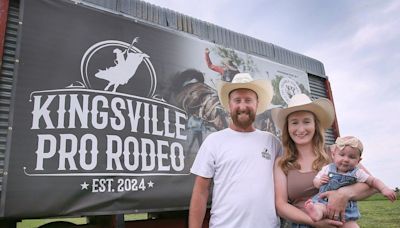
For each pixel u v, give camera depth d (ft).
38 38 8.50
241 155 6.53
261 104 8.44
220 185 6.51
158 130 10.14
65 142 8.27
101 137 8.87
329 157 6.71
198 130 11.25
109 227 9.46
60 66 8.68
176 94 10.98
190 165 10.63
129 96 9.76
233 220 6.15
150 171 9.59
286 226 8.73
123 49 10.05
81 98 8.82
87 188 8.30
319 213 5.53
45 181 7.75
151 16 11.43
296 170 6.48
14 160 7.46
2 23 8.20
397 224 22.02
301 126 6.63
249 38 14.62
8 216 7.11
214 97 12.12
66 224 9.56
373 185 5.83
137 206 9.06
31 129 7.87
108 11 10.08
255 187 6.25
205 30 12.98
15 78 7.91
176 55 11.43
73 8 9.34
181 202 10.02
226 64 12.99
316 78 17.43
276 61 15.24
